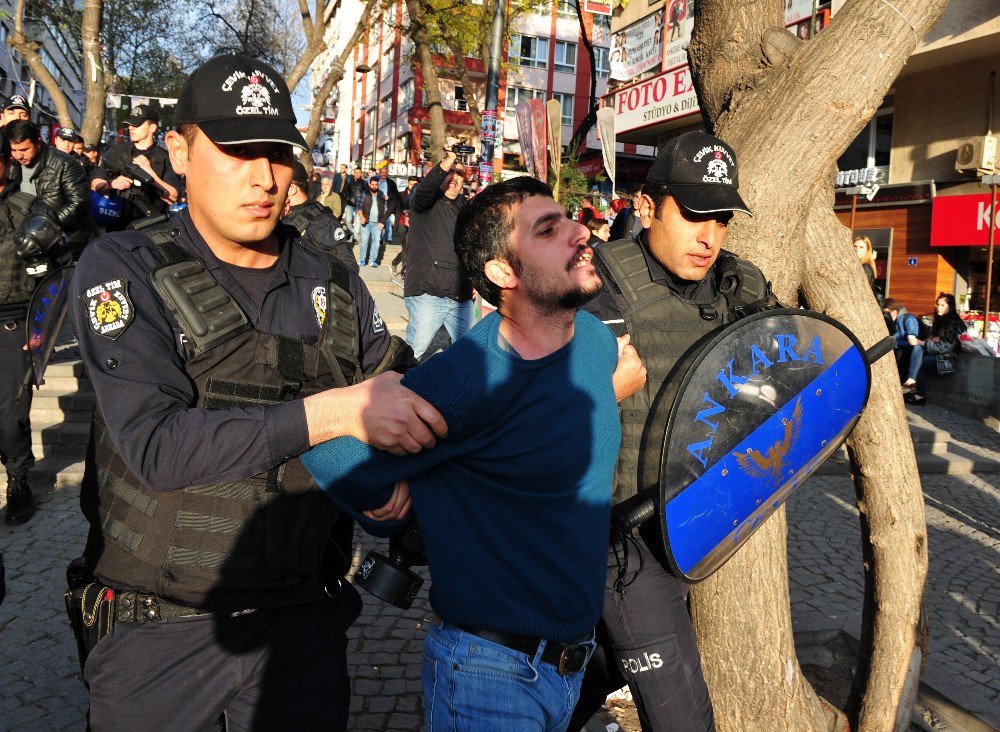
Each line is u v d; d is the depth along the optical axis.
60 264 4.95
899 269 15.14
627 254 2.26
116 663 1.69
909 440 2.65
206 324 1.62
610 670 2.38
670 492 1.81
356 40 14.20
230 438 1.47
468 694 1.59
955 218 13.81
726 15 2.46
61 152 5.34
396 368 2.01
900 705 2.68
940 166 14.30
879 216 15.50
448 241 6.71
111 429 1.50
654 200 2.21
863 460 2.65
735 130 2.43
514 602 1.58
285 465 1.71
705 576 1.96
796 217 2.34
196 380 1.63
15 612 3.73
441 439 1.56
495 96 11.48
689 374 1.82
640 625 2.13
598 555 1.63
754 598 2.35
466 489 1.58
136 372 1.51
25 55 10.02
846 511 6.20
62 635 3.55
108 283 1.55
